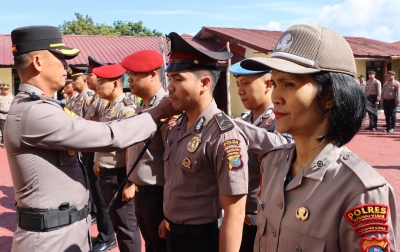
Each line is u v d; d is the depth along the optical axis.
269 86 2.60
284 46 1.22
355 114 1.16
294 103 1.18
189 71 2.01
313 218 1.16
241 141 1.95
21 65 2.04
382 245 1.05
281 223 1.26
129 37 16.94
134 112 3.61
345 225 1.11
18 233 2.01
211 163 2.01
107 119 3.71
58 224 1.97
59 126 1.89
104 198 3.56
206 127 2.04
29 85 2.04
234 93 15.19
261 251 1.35
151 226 2.81
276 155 1.45
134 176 2.81
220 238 1.88
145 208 2.80
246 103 2.66
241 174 1.87
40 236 1.94
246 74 2.56
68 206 2.02
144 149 2.39
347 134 1.18
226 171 1.88
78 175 2.12
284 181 1.31
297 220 1.20
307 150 1.26
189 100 2.04
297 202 1.23
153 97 2.98
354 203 1.09
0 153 9.48
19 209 2.02
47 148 1.93
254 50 14.22
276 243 1.26
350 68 1.18
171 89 2.06
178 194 2.11
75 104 5.74
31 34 2.02
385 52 15.70
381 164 7.04
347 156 1.18
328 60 1.15
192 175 2.06
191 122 2.15
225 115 2.04
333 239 1.12
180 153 2.11
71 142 1.90
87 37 16.42
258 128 2.30
